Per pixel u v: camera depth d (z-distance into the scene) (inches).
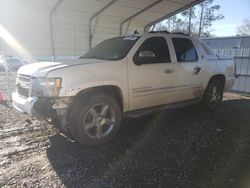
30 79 152.4
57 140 167.2
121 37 206.5
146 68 179.8
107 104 160.9
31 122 202.7
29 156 143.0
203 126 199.0
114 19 418.6
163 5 387.5
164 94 195.0
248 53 389.7
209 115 233.8
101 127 160.2
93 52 207.6
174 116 227.3
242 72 398.3
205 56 230.8
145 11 406.6
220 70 246.2
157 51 192.2
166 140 168.1
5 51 316.5
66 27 370.9
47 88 142.0
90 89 155.3
